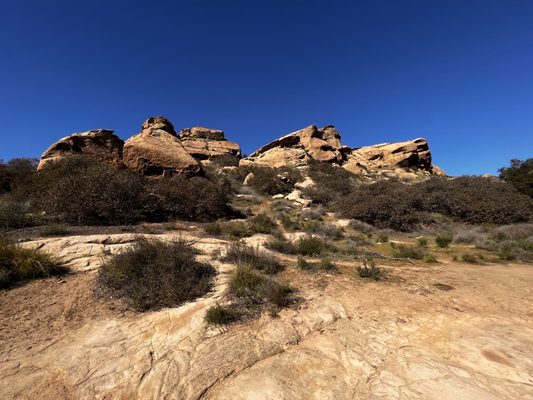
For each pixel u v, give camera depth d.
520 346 3.62
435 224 16.22
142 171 15.87
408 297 5.29
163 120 29.02
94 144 18.56
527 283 6.27
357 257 8.41
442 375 3.05
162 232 9.82
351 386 2.97
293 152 33.53
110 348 3.81
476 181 21.86
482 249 10.77
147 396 2.97
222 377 3.18
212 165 31.78
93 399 2.96
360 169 32.59
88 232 8.95
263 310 4.72
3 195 14.12
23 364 3.50
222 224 12.17
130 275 5.63
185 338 3.97
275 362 3.39
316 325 4.27
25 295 5.23
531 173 22.02
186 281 5.48
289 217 15.18
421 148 38.88
